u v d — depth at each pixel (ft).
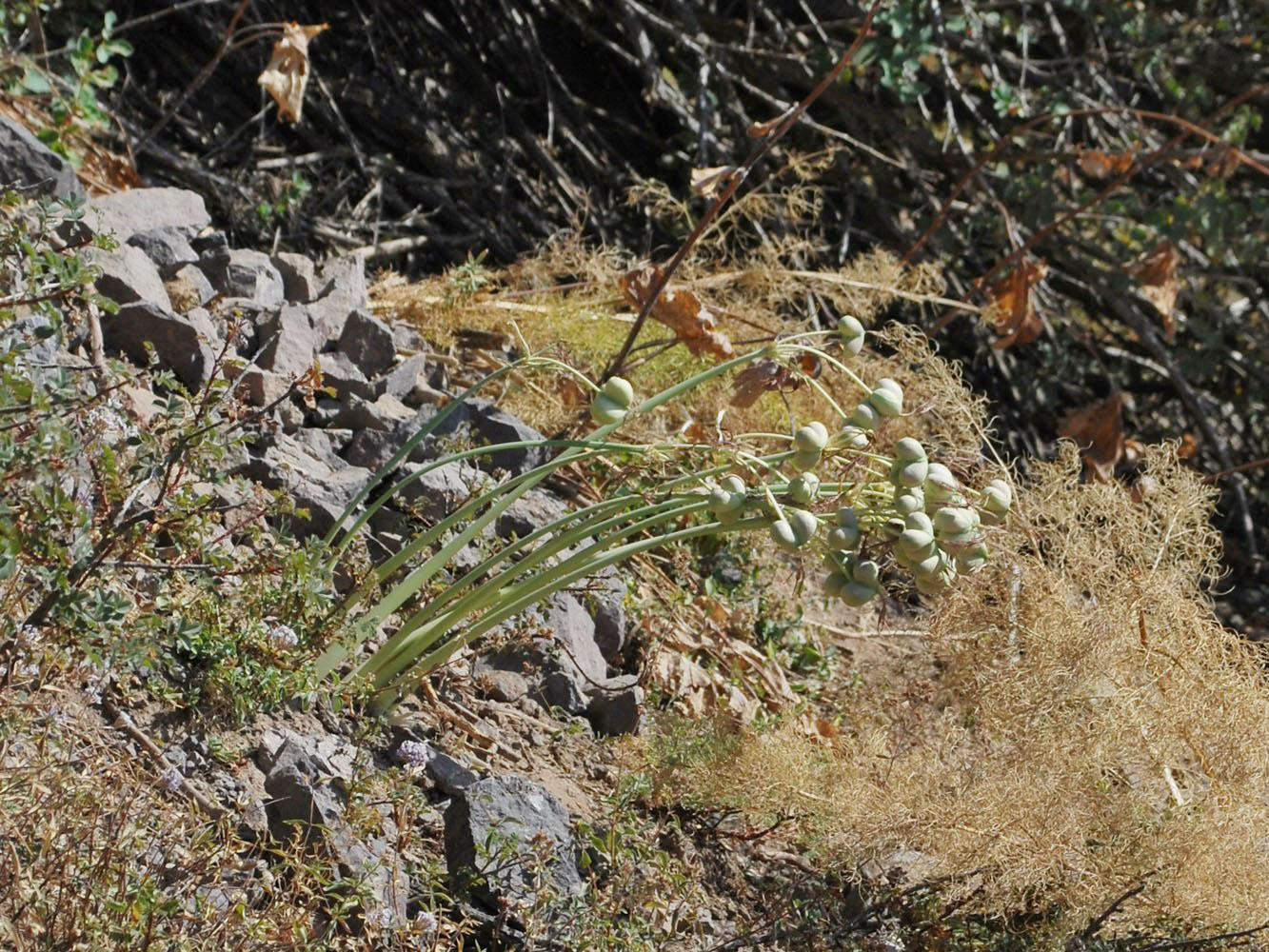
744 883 9.51
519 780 8.75
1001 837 8.64
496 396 13.55
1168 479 10.75
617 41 22.76
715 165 20.98
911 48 19.35
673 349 13.96
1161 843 8.58
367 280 16.28
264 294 12.48
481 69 21.62
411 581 8.98
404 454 9.14
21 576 7.50
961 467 10.03
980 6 21.53
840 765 9.51
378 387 12.16
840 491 8.27
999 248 22.70
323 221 18.56
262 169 18.79
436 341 14.14
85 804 6.98
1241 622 18.85
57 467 6.80
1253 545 20.34
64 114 14.88
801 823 9.68
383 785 8.36
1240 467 17.49
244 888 7.46
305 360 11.73
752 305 15.52
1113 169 22.52
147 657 7.01
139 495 8.43
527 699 10.04
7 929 6.17
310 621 8.90
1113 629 9.24
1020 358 22.80
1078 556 9.91
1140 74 23.34
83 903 6.40
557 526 8.80
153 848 7.24
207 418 7.88
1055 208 20.88
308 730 8.71
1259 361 22.82
